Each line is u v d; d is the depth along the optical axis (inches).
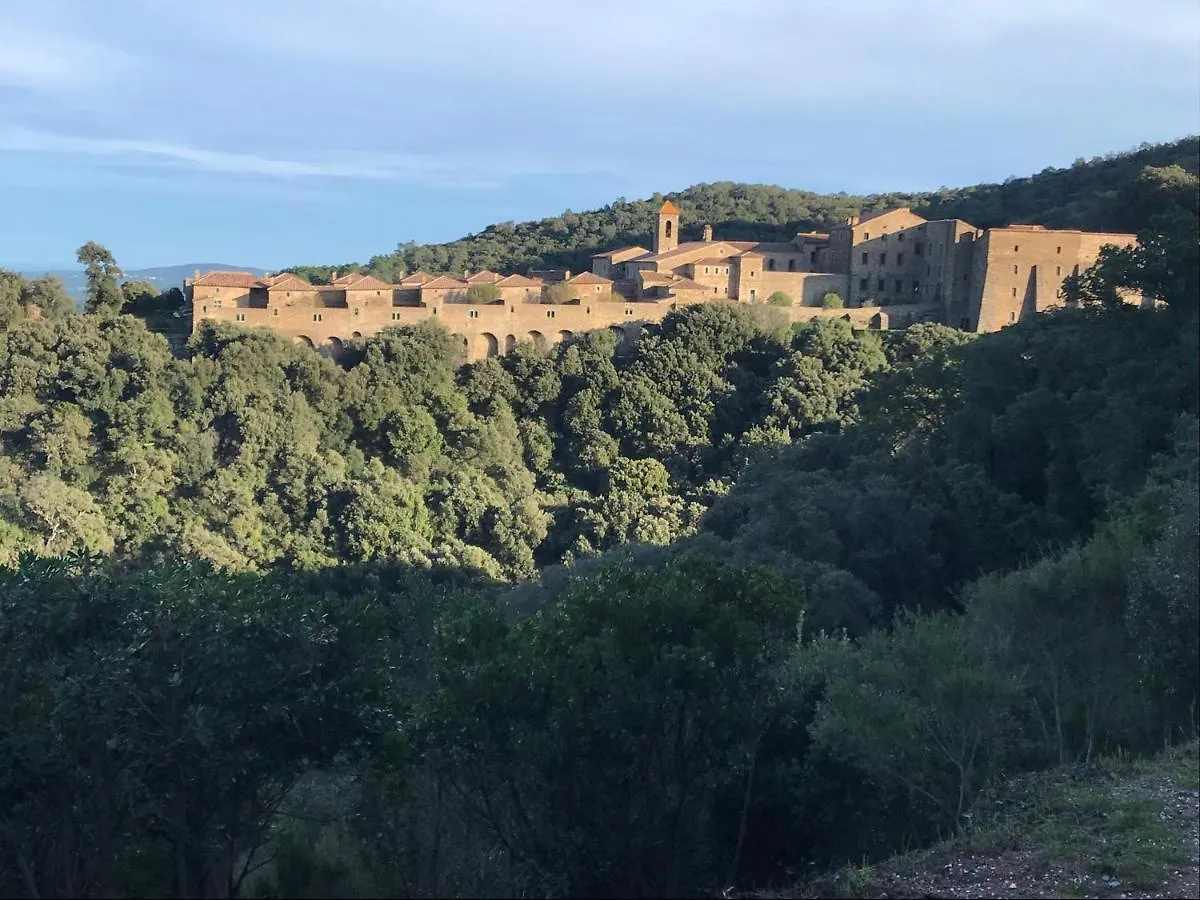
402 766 528.7
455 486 2618.1
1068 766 570.6
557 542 2546.8
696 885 549.6
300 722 527.8
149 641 510.3
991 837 473.7
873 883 448.1
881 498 1346.0
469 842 536.1
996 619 689.0
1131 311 1379.2
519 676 521.3
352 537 2338.8
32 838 532.7
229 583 557.0
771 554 1277.1
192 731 486.0
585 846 527.5
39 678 525.0
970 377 1616.6
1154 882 411.2
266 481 2605.8
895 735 555.2
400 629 1201.4
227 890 510.0
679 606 552.1
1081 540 1157.7
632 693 519.2
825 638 761.6
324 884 492.4
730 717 543.2
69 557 587.5
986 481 1366.9
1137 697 637.9
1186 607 580.1
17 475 2429.9
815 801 601.3
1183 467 866.1
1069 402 1375.5
